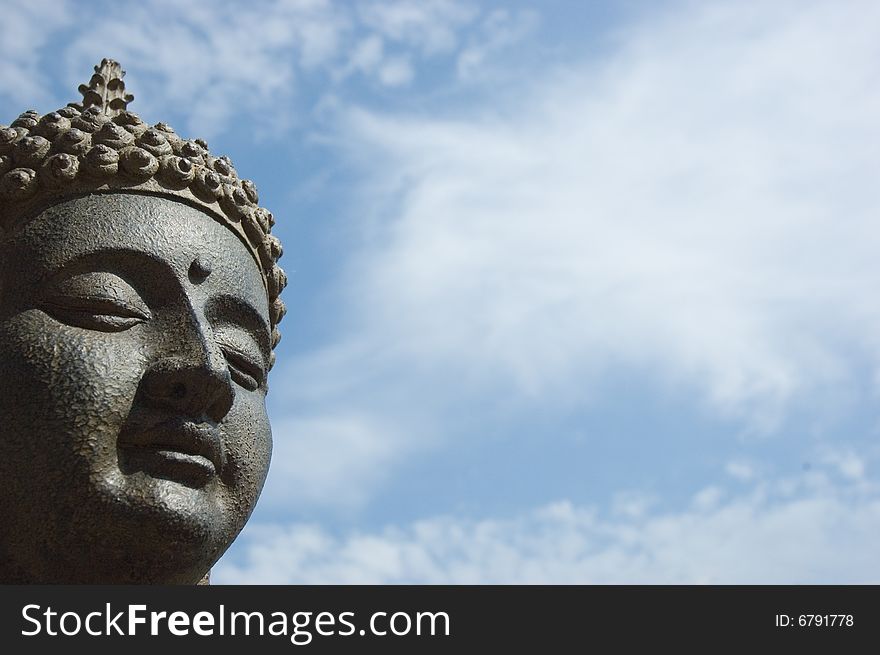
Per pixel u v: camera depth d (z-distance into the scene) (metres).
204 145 6.55
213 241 6.03
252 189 6.55
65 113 6.34
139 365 5.51
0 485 5.29
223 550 5.76
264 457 5.98
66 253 5.66
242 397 5.94
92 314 5.55
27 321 5.54
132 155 6.00
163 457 5.38
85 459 5.27
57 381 5.35
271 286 6.61
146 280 5.73
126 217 5.83
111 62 7.17
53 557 5.27
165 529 5.30
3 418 5.34
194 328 5.64
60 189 5.94
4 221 5.96
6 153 6.12
